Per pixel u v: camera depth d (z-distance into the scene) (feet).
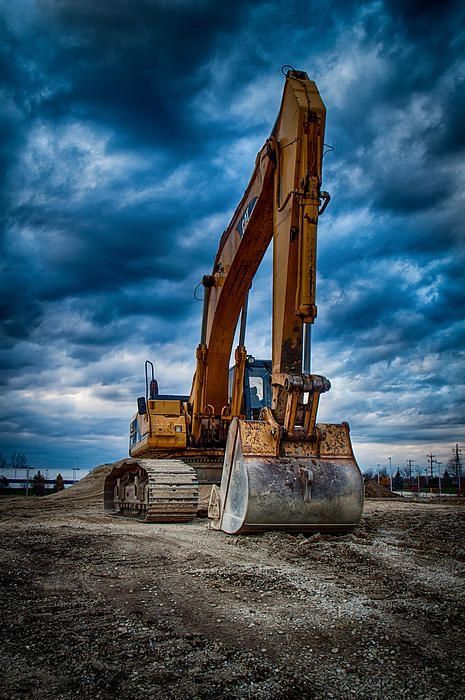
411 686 13.83
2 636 16.98
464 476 270.46
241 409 56.13
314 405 34.06
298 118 35.14
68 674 14.38
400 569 25.31
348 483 33.53
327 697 13.29
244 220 43.21
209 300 50.96
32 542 30.71
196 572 24.39
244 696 13.25
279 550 29.09
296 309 34.19
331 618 18.42
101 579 23.67
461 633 17.28
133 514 50.26
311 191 34.60
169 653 15.62
